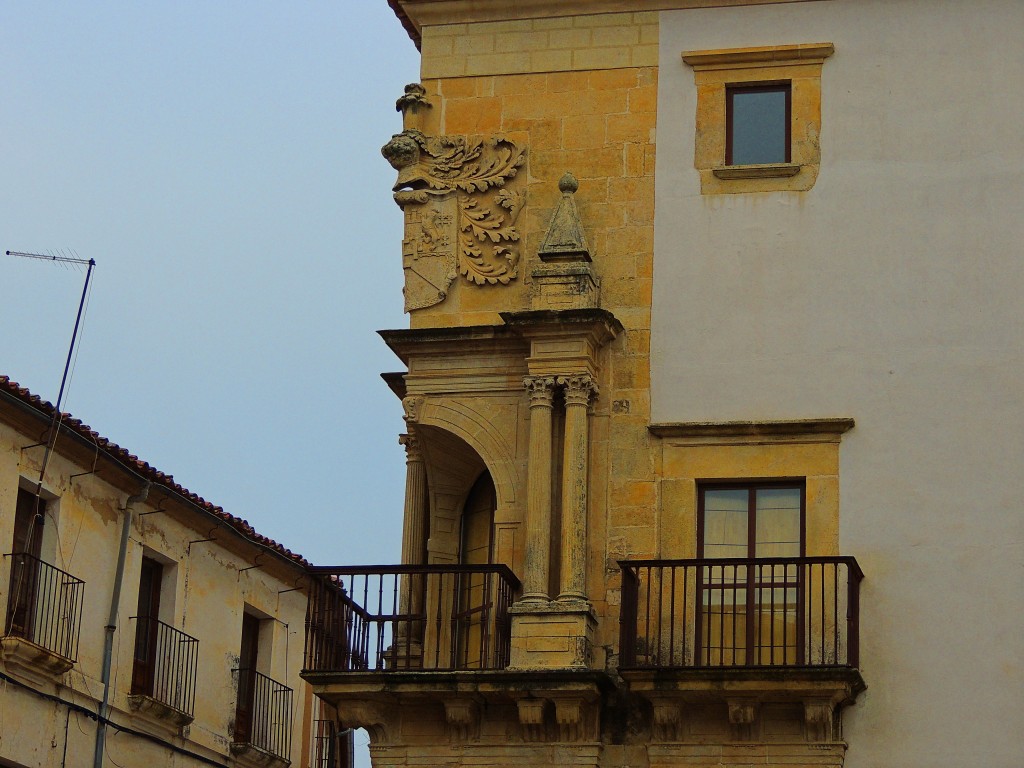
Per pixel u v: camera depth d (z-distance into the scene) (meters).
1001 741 26.95
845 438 28.42
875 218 29.17
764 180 29.64
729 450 28.73
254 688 42.94
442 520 30.38
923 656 27.41
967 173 29.09
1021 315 28.42
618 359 29.36
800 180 29.52
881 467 28.23
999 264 28.67
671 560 27.64
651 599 28.14
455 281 30.12
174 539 40.44
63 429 36.00
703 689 26.86
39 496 36.09
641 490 28.78
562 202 29.72
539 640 27.89
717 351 29.14
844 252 29.14
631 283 29.61
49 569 35.97
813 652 27.45
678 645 27.95
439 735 28.23
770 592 28.00
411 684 27.77
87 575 37.38
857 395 28.56
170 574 40.25
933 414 28.28
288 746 43.81
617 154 30.16
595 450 29.03
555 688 27.34
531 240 30.06
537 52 30.80
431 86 30.98
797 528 28.38
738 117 30.14
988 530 27.73
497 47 30.94
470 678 27.58
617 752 27.73
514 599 28.45
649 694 27.11
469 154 30.52
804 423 28.42
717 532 28.61
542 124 30.48
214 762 40.94
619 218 29.91
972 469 28.00
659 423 28.91
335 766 32.56
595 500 28.86
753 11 30.28
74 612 36.69
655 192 29.92
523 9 30.97
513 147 30.42
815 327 28.94
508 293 29.94
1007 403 28.12
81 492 37.34
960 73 29.47
